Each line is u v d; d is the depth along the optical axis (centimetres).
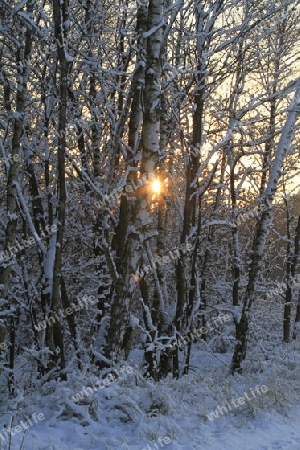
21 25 868
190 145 1006
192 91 948
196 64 958
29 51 782
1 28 805
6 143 916
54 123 970
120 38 1040
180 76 1025
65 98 716
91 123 1029
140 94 856
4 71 926
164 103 955
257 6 969
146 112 710
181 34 1008
